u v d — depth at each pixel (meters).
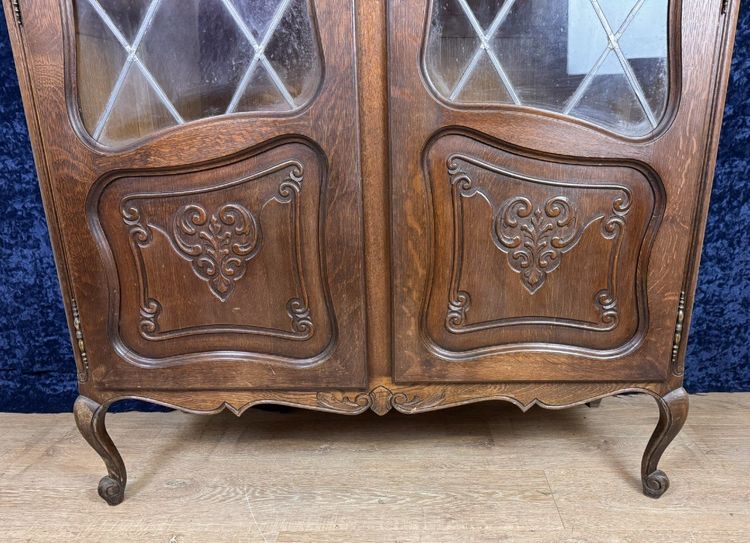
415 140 0.83
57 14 0.79
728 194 1.27
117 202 0.87
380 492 1.04
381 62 0.81
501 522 0.95
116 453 1.01
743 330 1.35
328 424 1.28
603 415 1.29
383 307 0.92
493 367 0.94
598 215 0.86
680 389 0.94
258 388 0.96
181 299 0.92
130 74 0.83
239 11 0.81
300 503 1.02
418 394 0.96
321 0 0.78
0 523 0.98
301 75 0.82
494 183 0.85
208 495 1.04
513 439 1.20
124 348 0.94
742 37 1.17
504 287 0.90
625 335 0.92
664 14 0.79
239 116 0.83
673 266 0.87
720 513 0.96
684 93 0.80
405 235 0.87
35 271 1.32
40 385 1.38
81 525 0.97
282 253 0.89
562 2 0.80
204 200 0.87
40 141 0.84
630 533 0.92
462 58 0.81
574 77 0.82
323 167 0.85
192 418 1.33
